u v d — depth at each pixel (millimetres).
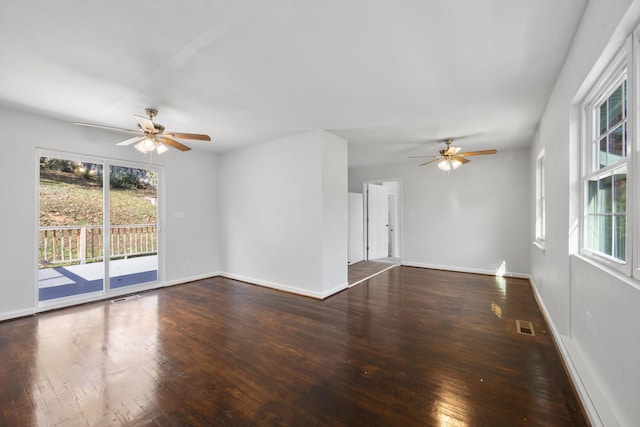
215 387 2004
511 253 5316
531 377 2072
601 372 1693
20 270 3344
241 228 5137
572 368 1996
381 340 2711
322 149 4062
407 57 2186
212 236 5457
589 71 1710
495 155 5453
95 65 2268
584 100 2100
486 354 2418
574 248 2293
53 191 3701
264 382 2059
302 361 2342
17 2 1567
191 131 4086
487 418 1673
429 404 1805
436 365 2256
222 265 5508
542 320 3166
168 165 4801
